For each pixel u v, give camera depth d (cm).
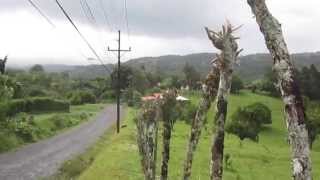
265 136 9231
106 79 16650
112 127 7656
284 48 489
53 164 3622
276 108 13200
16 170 3259
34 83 13250
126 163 3397
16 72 14775
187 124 6838
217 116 682
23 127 5131
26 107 7544
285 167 4591
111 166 3278
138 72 10950
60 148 4712
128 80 11662
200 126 903
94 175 3020
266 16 495
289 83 480
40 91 11175
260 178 3800
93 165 3450
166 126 1029
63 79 16550
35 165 3531
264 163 4784
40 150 4441
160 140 3134
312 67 14575
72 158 4016
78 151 4591
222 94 680
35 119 6456
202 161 4050
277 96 15112
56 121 6800
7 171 3186
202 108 884
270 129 9931
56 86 14388
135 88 10594
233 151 5622
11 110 5928
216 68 853
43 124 6241
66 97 13325
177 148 4784
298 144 470
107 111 11475
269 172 4191
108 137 6200
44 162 3700
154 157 1009
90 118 9419
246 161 4791
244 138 6981
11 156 3906
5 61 6506
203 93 870
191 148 915
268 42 495
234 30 689
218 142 678
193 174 3369
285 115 482
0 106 5044
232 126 6969
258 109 9425
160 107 1005
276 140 8881
